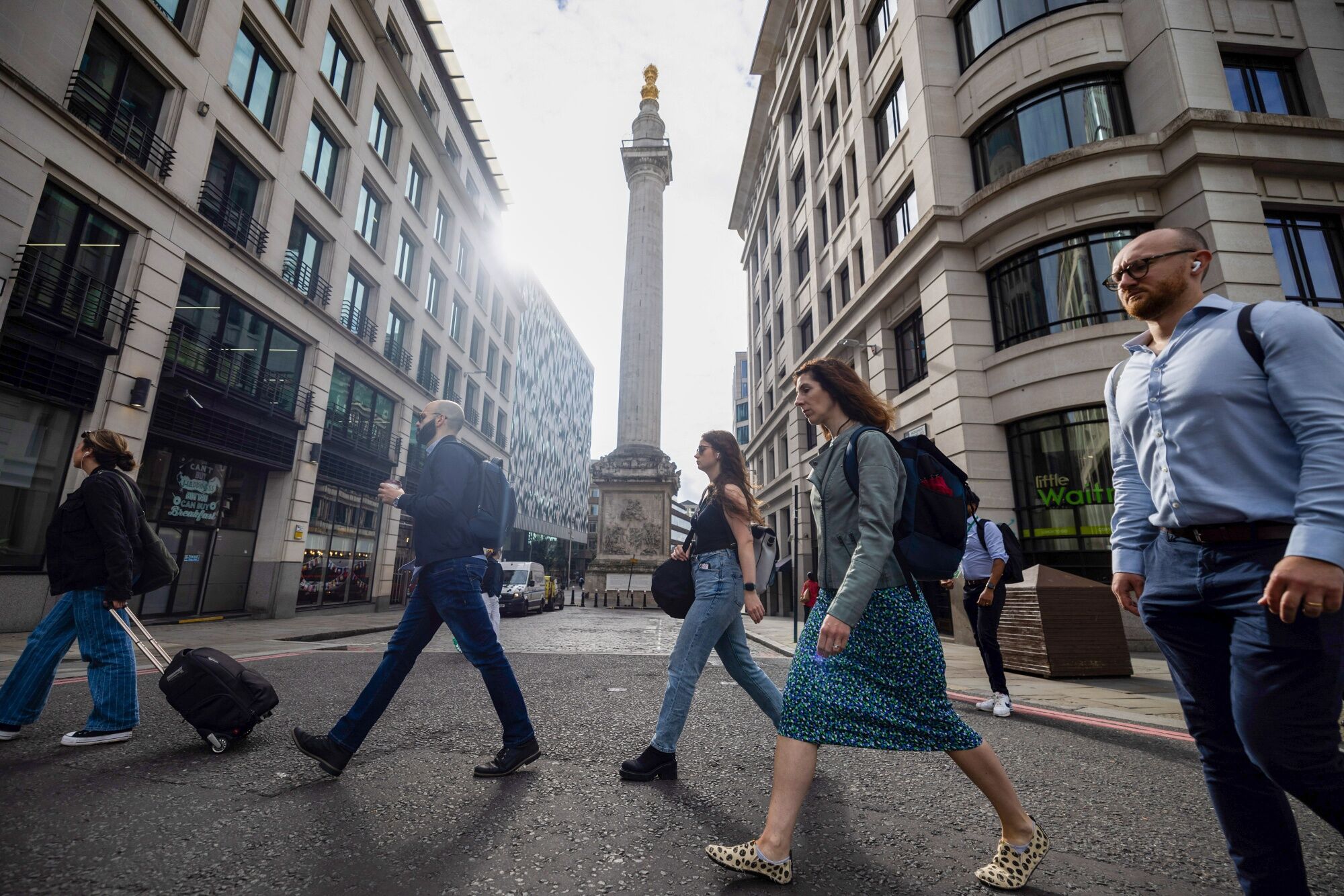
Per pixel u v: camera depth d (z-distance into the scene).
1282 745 1.38
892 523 2.04
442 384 26.42
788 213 25.27
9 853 1.95
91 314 10.32
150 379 11.27
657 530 27.70
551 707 4.66
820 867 2.03
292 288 15.31
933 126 13.41
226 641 9.40
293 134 15.83
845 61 19.06
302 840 2.14
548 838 2.21
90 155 10.20
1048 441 11.16
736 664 3.26
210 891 1.75
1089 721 4.50
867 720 1.94
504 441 36.34
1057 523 10.87
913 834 2.33
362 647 8.95
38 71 9.51
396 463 21.66
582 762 3.22
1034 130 12.11
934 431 12.96
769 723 4.28
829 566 2.17
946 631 12.38
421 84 24.39
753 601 3.09
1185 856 2.17
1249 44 11.21
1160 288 1.77
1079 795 2.86
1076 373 10.73
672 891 1.83
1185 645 1.68
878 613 2.02
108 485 3.40
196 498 13.30
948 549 2.06
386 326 21.20
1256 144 10.41
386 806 2.50
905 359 15.08
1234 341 1.59
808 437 22.31
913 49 14.22
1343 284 10.66
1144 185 10.92
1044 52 12.06
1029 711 4.87
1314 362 1.44
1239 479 1.52
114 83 10.98
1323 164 10.45
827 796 2.78
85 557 3.37
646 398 29.53
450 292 27.08
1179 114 10.65
